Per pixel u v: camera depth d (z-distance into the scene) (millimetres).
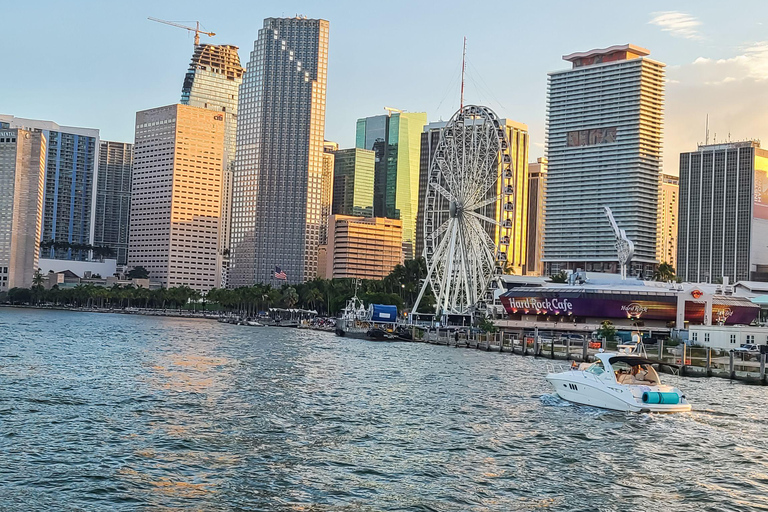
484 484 56312
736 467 62688
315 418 80750
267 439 69625
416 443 69188
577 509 51031
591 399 89750
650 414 84938
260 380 113562
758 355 154125
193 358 150875
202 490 53562
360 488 54781
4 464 58594
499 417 82625
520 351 194750
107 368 124188
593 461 63531
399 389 106125
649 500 53281
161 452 63688
